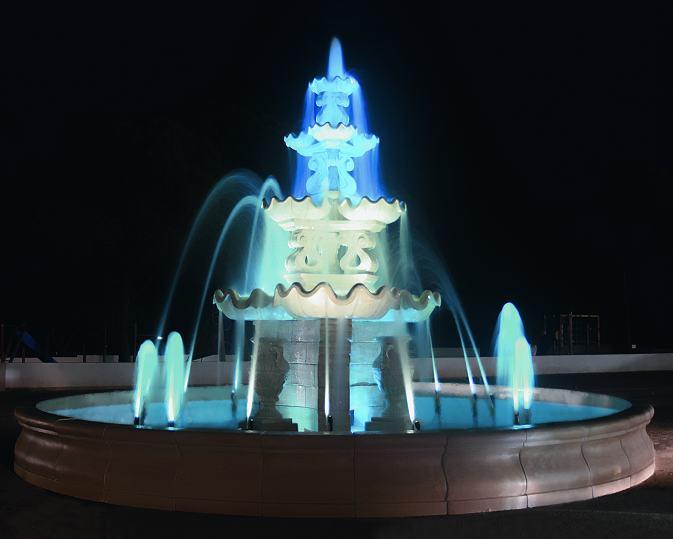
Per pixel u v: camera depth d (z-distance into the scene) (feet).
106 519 20.20
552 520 19.86
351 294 28.71
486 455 21.07
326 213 30.99
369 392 31.42
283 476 20.27
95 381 72.49
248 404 33.96
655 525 19.40
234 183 96.32
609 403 33.53
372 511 20.11
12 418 46.19
